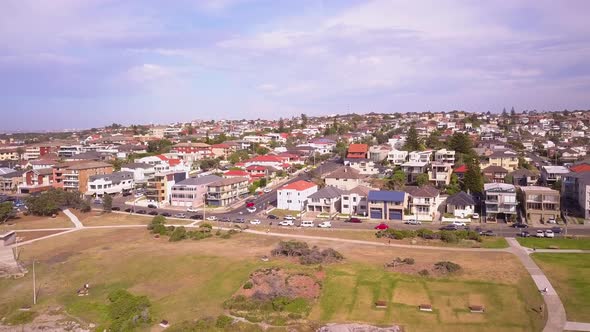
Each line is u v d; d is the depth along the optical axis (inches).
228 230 3809.1
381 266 2792.8
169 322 2247.8
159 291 2618.1
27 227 4128.9
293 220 4114.2
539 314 2138.3
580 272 2578.7
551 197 3710.6
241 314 2276.1
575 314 2128.4
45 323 2325.3
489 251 3029.0
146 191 5438.0
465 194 4136.3
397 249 3157.0
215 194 4904.0
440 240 3329.2
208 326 2164.1
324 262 2883.9
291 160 7386.8
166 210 4778.5
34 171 5979.3
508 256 2898.6
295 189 4576.8
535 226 3619.6
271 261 2955.2
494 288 2425.0
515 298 2306.8
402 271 2694.4
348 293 2437.3
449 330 2055.9
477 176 4490.7
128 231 3939.5
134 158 7652.6
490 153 6077.8
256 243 3400.6
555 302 2251.5
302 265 2854.3
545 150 7253.9
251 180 5900.6
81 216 4544.8
